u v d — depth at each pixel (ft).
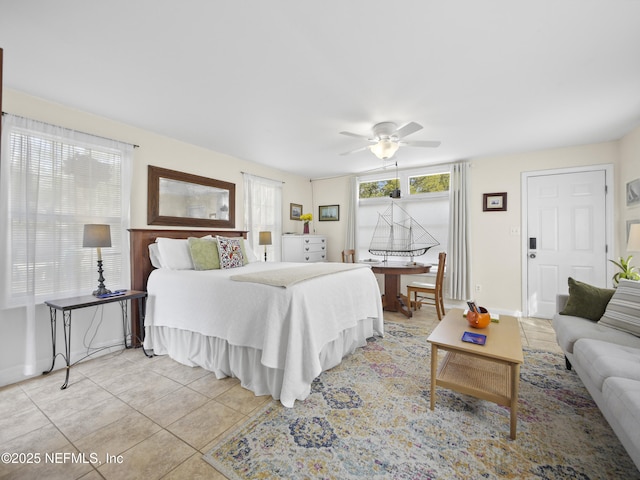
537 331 10.84
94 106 8.26
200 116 8.98
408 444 4.95
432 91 7.43
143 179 10.06
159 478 4.28
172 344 8.45
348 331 8.62
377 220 16.80
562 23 5.04
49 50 5.78
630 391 4.01
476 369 6.40
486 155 13.20
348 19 4.99
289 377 6.03
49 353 7.82
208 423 5.54
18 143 7.28
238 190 13.75
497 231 13.25
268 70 6.54
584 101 7.92
